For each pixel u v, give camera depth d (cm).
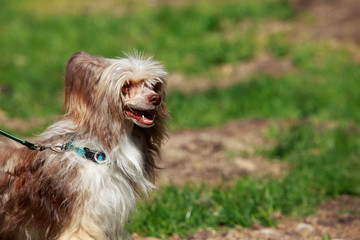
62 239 534
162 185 899
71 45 2005
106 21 2269
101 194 536
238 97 1471
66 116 561
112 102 528
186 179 950
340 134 1128
